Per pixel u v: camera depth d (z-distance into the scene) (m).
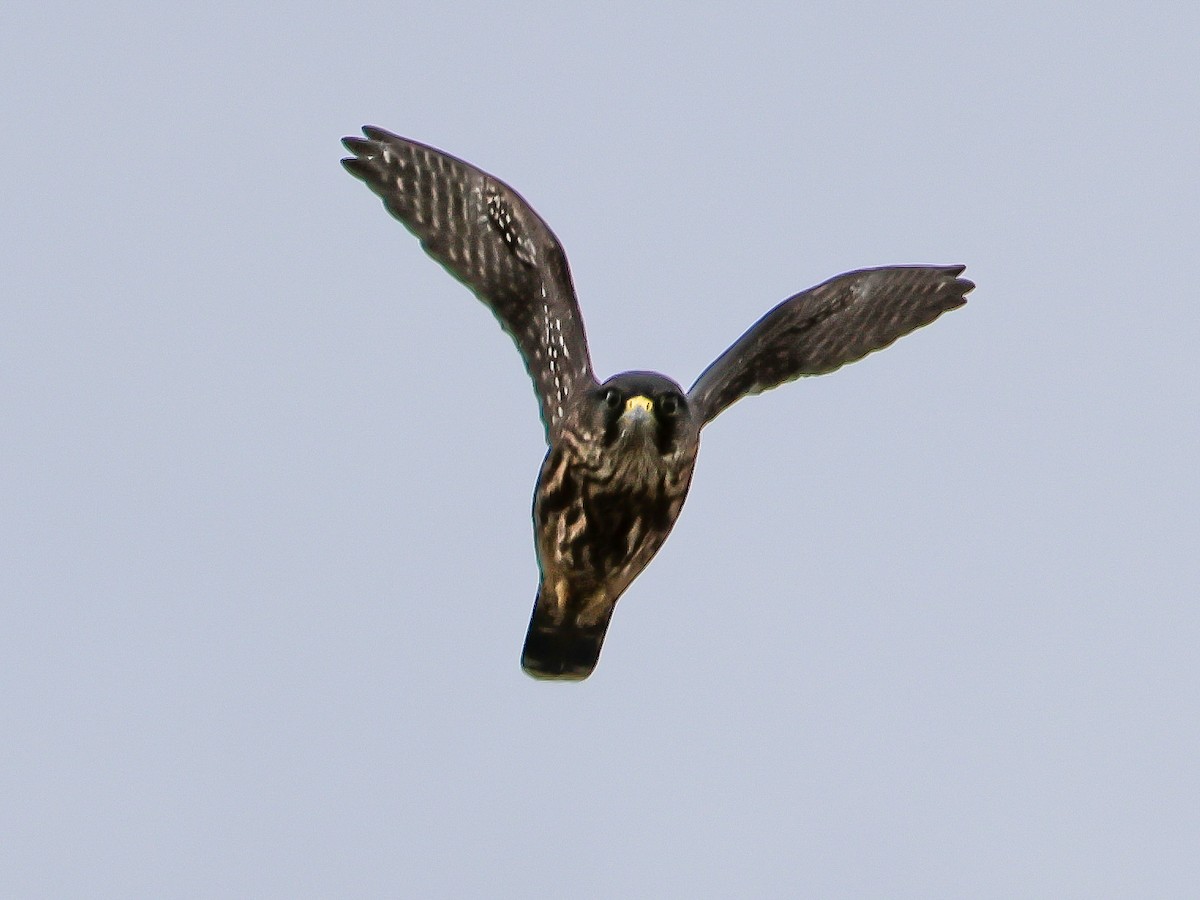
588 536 13.30
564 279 13.59
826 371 14.34
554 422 13.39
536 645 13.91
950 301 14.77
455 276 13.69
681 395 12.99
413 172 13.70
